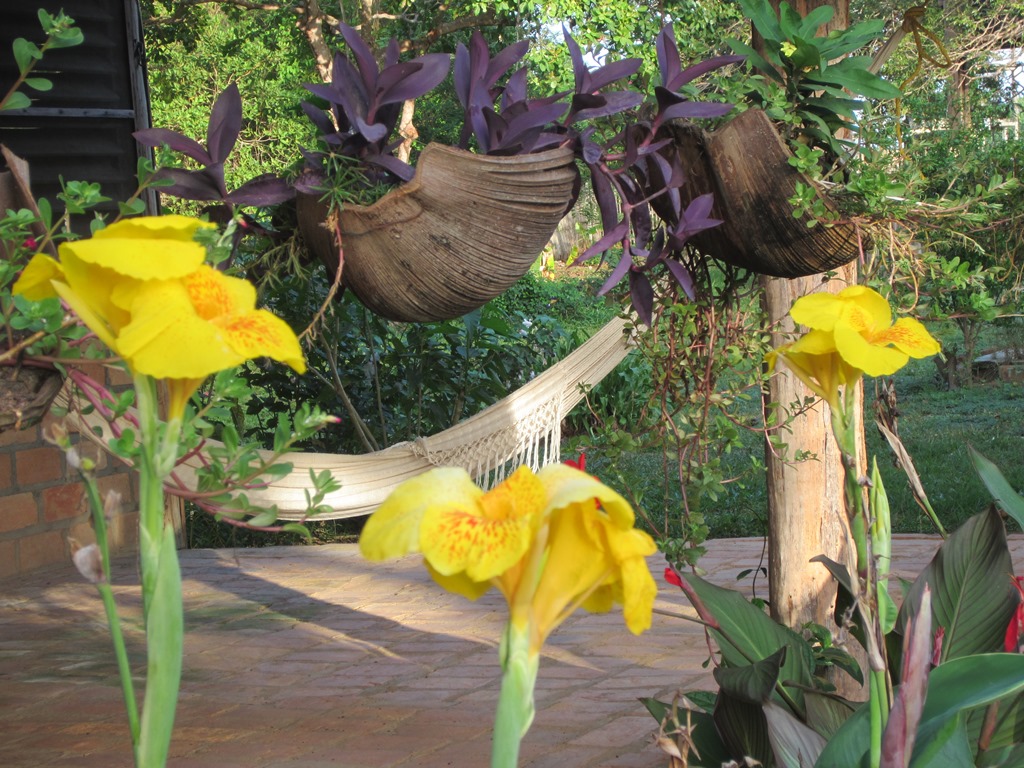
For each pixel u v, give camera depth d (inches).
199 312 35.5
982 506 251.8
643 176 88.6
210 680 156.1
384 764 121.3
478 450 181.9
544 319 319.6
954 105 372.5
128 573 219.9
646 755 120.4
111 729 135.9
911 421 375.2
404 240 73.5
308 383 265.7
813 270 90.0
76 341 56.3
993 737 81.3
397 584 209.6
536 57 531.2
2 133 204.1
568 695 142.9
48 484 225.9
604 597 37.7
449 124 748.6
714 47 122.0
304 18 646.5
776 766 80.0
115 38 213.6
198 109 823.1
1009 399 405.1
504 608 190.2
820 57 88.4
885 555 60.1
